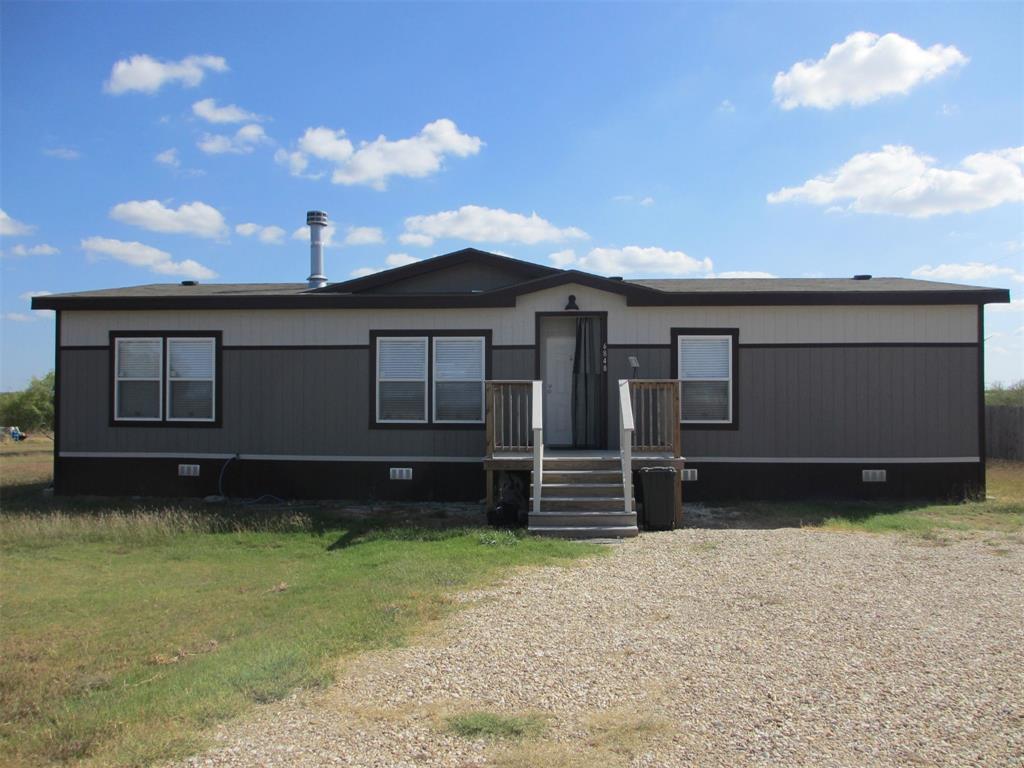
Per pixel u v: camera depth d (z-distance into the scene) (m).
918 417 12.95
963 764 3.75
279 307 13.59
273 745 4.01
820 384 12.99
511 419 12.24
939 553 8.79
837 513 11.75
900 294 12.79
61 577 8.50
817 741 4.01
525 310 13.29
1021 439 21.31
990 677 4.83
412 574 7.75
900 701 4.48
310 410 13.64
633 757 3.86
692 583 7.38
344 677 4.95
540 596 6.90
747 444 12.99
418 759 3.86
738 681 4.82
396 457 13.45
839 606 6.51
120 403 13.98
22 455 25.42
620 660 5.23
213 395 13.81
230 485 13.73
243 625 6.46
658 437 12.50
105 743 4.12
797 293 12.83
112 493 13.97
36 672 5.44
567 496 10.78
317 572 8.39
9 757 4.02
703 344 13.12
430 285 14.68
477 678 4.92
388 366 13.55
